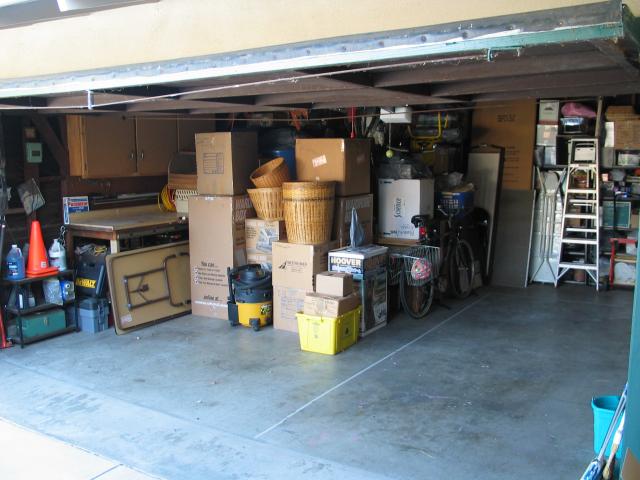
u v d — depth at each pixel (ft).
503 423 11.89
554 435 11.36
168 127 20.48
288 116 22.47
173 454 10.77
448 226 20.84
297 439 11.30
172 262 19.21
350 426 11.81
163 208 21.27
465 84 14.14
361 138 20.04
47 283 17.08
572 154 22.54
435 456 10.64
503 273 23.63
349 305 16.16
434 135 22.72
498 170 23.47
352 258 16.97
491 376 14.30
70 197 18.38
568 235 23.54
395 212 20.63
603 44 7.61
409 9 7.24
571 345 16.48
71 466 10.36
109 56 10.22
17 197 17.13
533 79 13.23
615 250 22.50
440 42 7.00
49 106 15.21
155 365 15.12
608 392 13.34
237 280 17.90
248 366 15.01
